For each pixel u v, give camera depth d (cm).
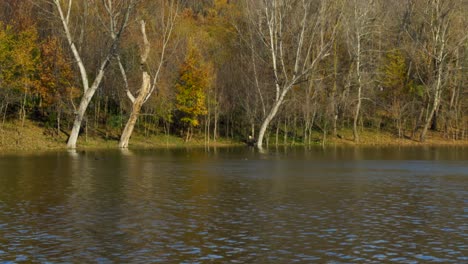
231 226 2095
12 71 6112
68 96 6488
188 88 7156
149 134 7400
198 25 8538
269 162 4697
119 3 6272
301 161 4834
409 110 8281
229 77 7506
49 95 6431
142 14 7325
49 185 3095
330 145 7412
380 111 8481
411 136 8181
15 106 6919
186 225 2108
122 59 7050
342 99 7775
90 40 7038
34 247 1795
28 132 6431
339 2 7700
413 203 2591
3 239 1886
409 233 1998
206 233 1988
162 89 7006
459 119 8488
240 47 7925
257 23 7519
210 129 7906
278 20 7275
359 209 2434
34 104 6962
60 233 1972
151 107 7056
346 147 7031
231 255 1728
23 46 6225
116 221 2167
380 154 5759
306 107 7425
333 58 8044
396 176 3669
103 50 6869
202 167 4200
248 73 7475
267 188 3061
